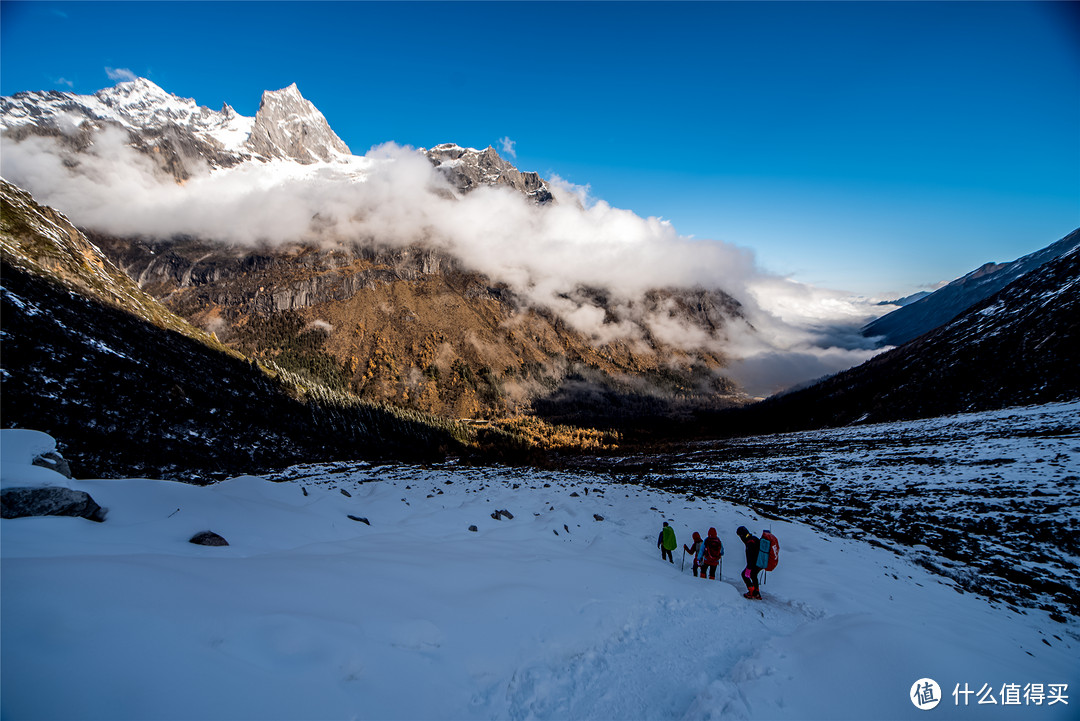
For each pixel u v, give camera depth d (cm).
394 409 13325
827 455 5253
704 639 877
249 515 1324
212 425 6303
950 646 725
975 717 573
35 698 413
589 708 644
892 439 5738
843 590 1303
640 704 658
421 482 4409
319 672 557
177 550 903
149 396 5734
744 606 1091
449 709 580
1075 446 3144
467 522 1927
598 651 793
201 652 527
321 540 1325
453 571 998
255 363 10375
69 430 4262
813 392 14188
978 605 1406
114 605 553
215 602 631
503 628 783
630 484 4234
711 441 11381
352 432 9512
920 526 2294
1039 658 964
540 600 906
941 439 4931
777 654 754
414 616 743
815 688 636
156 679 470
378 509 2211
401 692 574
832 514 2733
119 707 430
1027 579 1647
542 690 662
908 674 640
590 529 2036
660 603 1018
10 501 857
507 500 2727
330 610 699
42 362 4756
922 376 9250
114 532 912
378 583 845
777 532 2000
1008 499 2389
